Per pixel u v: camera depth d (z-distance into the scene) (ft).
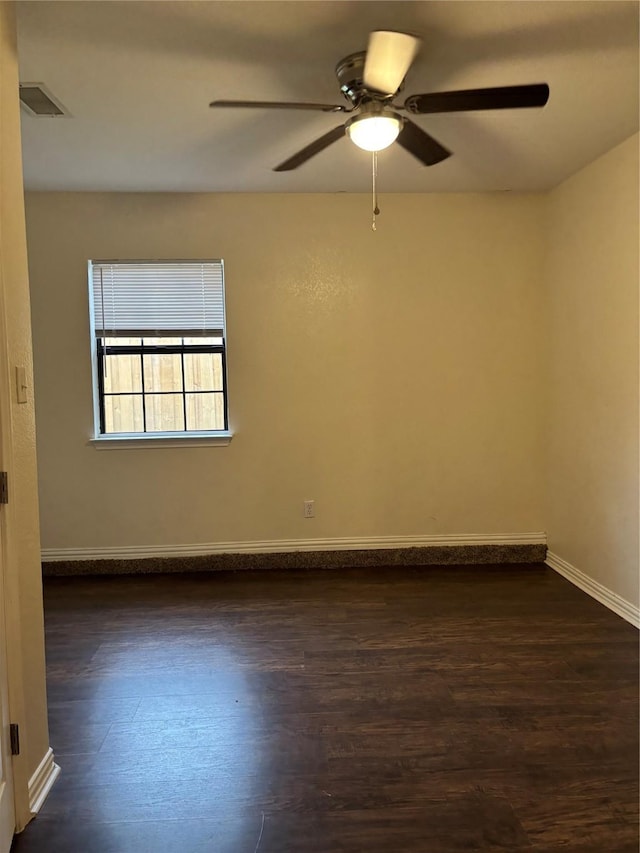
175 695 7.94
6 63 5.60
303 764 6.48
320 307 13.01
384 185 12.30
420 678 8.29
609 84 8.05
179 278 12.85
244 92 8.15
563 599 11.26
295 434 13.16
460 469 13.41
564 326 12.35
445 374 13.26
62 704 7.76
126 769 6.44
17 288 5.77
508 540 13.48
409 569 13.15
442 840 5.39
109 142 9.72
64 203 12.45
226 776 6.30
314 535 13.35
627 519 10.28
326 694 7.91
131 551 13.05
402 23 6.59
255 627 10.12
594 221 11.07
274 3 6.25
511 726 7.12
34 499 6.08
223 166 10.93
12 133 5.72
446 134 9.62
